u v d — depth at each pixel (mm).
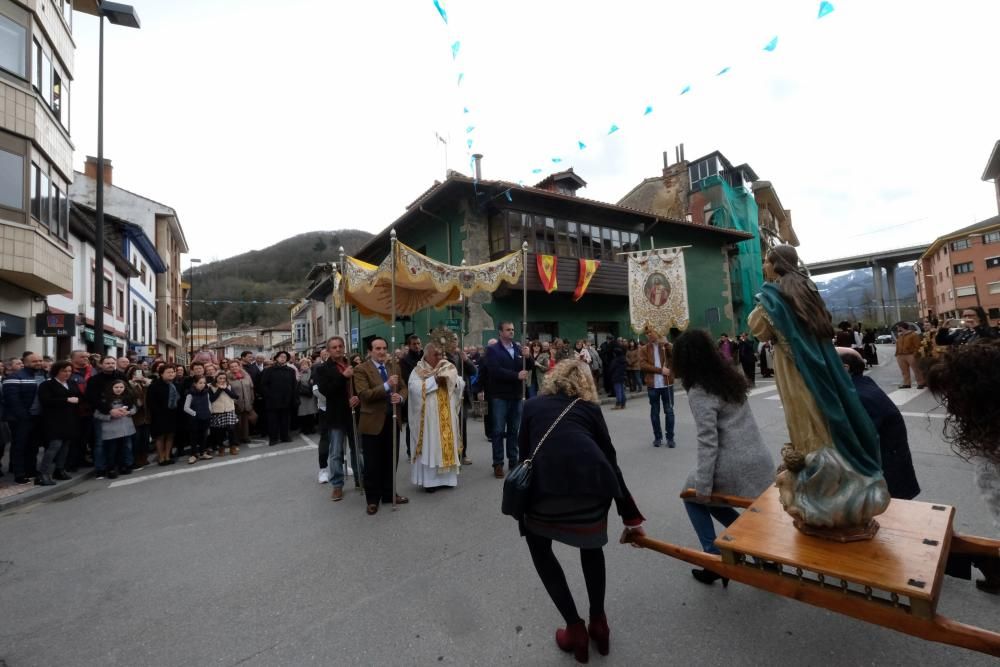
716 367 2922
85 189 28266
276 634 2828
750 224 27328
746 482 2799
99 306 10688
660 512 4398
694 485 3045
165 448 8047
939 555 1856
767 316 2195
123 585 3576
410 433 5723
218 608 3160
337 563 3730
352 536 4262
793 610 2760
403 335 18281
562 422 2527
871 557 1862
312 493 5719
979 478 2051
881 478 2037
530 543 2562
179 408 8586
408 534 4234
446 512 4754
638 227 18828
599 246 17500
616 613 2824
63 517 5430
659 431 7051
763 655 2385
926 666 2244
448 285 6965
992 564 2568
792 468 2176
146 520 5090
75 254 15758
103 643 2834
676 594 3000
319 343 33438
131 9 11023
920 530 2090
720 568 2188
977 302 46406
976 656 2297
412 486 5820
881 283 66562
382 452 4980
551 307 16438
